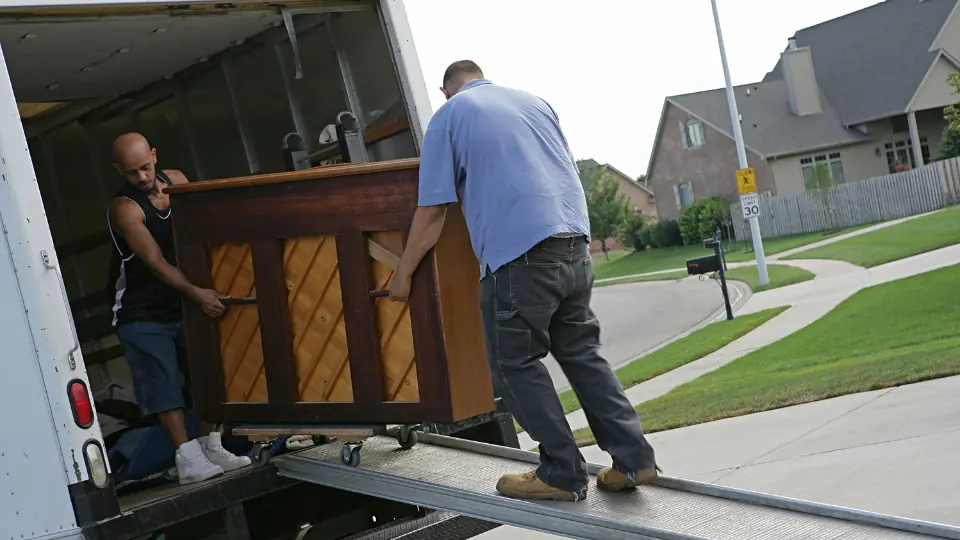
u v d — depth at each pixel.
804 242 34.69
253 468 4.09
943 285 14.86
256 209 3.96
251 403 4.07
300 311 3.92
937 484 5.53
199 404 4.25
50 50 4.93
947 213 30.98
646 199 74.06
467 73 3.62
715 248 17.27
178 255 4.23
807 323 14.61
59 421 3.34
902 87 44.34
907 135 45.66
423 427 4.33
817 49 49.22
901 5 46.94
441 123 3.36
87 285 6.74
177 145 5.95
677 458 7.37
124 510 3.54
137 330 4.46
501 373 3.36
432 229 3.38
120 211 4.38
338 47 4.95
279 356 3.96
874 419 7.40
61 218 6.84
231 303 4.10
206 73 5.64
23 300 3.34
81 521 3.36
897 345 10.85
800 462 6.57
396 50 4.71
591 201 51.47
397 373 3.66
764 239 40.91
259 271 3.98
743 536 2.98
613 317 22.59
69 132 6.62
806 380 9.65
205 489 3.82
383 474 3.77
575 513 3.25
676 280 30.03
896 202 35.97
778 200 40.34
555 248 3.30
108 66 5.42
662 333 18.00
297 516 4.32
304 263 3.89
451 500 3.56
